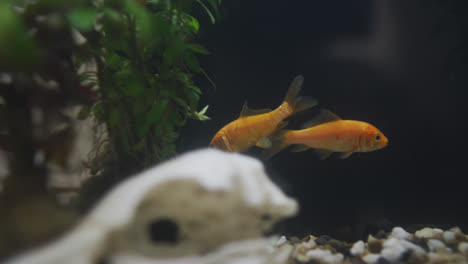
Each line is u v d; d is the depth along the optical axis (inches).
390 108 26.6
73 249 12.6
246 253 14.8
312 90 27.0
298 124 25.0
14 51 13.2
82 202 17.6
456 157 26.4
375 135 19.7
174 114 18.6
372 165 27.2
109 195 14.4
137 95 18.2
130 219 13.8
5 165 15.9
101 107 18.8
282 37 27.0
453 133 26.3
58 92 15.3
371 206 27.4
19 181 15.0
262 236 15.4
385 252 17.8
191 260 14.6
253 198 14.9
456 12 25.0
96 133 19.5
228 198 14.8
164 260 14.5
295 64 27.0
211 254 14.8
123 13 17.4
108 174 19.1
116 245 13.9
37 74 15.1
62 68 15.3
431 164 26.7
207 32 26.6
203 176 14.5
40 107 15.2
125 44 18.3
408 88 26.3
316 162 27.3
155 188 14.4
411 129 26.6
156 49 18.8
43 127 15.4
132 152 18.9
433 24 25.5
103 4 16.6
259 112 19.7
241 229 15.0
